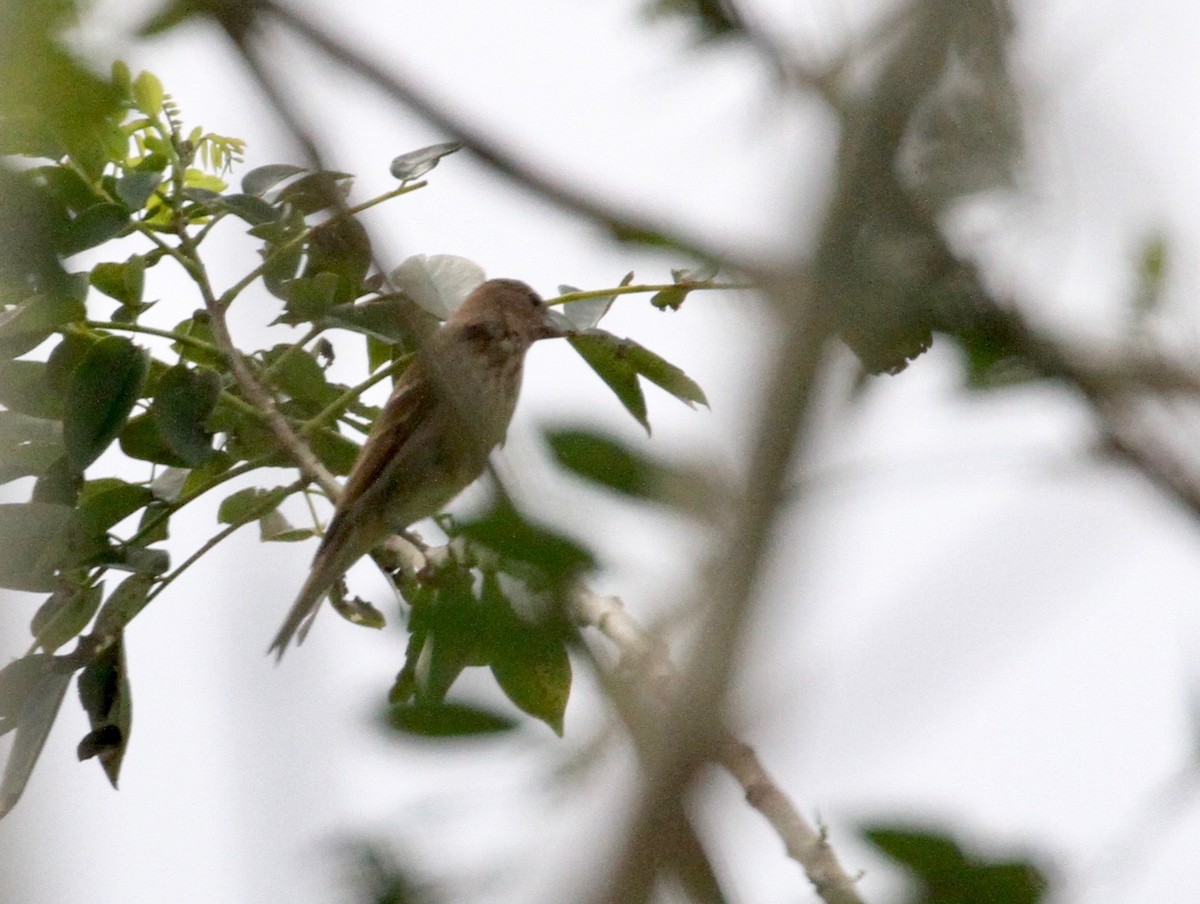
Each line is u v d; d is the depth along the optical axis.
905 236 2.90
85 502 7.60
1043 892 3.01
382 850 3.42
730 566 2.30
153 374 7.98
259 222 7.53
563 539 3.25
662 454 3.24
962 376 3.32
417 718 3.55
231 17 3.14
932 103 3.04
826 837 3.44
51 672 7.27
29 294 6.97
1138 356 3.26
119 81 3.94
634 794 2.39
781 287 2.45
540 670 3.94
